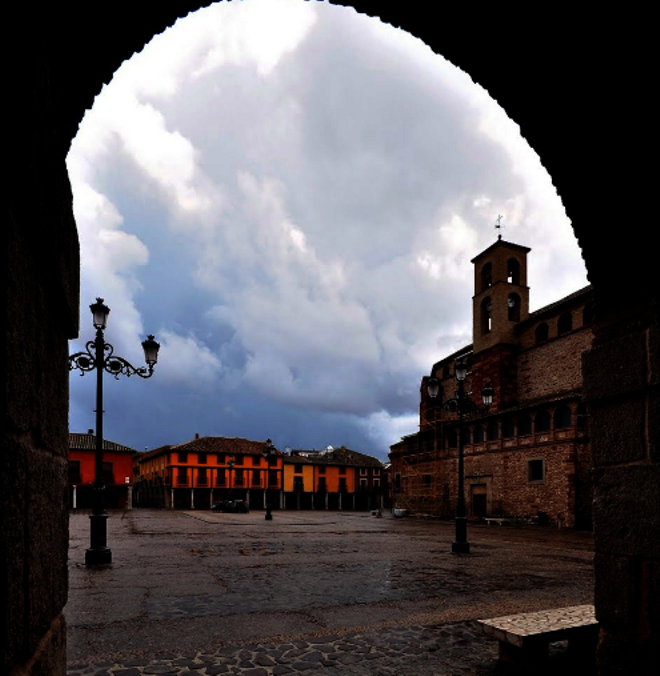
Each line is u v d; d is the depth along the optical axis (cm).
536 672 482
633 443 297
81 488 5591
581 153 346
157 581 943
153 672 473
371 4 389
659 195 294
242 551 1491
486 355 4447
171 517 3834
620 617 294
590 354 334
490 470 3900
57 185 185
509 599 820
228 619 671
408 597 831
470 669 494
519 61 355
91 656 516
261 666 493
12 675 136
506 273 4453
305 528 2711
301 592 865
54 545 190
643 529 284
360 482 8294
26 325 151
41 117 160
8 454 132
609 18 288
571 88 336
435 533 2505
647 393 291
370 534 2362
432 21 375
